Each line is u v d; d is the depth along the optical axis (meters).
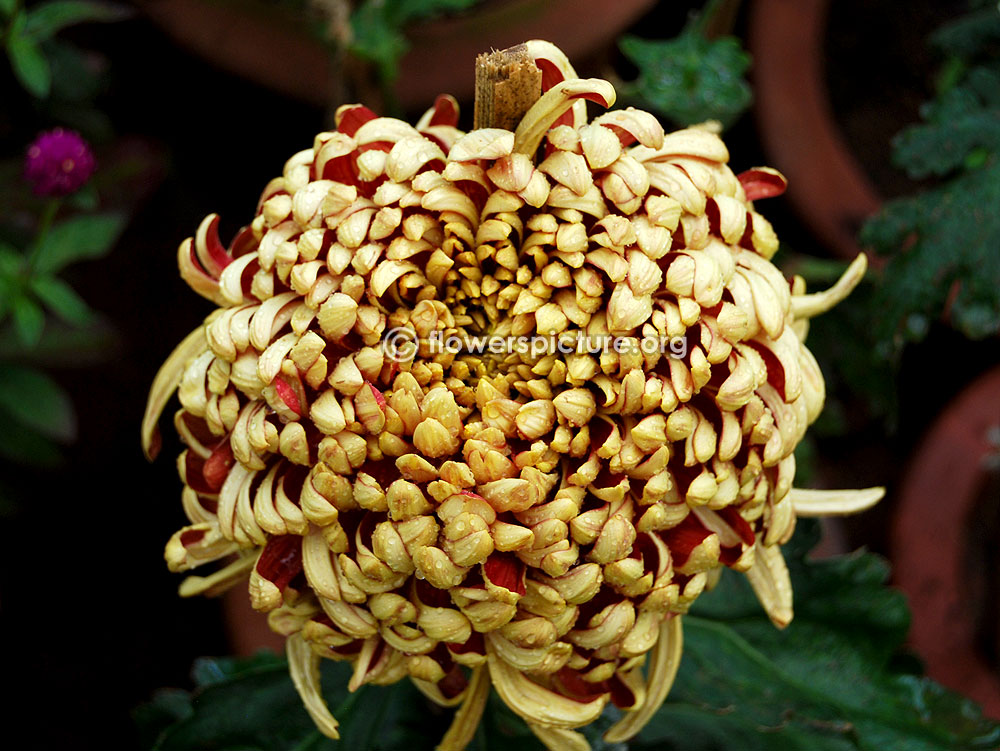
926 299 0.52
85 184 0.52
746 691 0.47
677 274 0.37
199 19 0.58
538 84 0.37
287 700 0.46
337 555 0.38
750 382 0.38
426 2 0.54
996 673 0.60
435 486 0.37
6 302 0.53
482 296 0.39
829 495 0.41
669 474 0.38
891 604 0.47
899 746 0.46
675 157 0.38
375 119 0.39
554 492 0.38
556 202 0.37
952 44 0.57
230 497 0.39
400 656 0.39
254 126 0.67
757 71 0.66
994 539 0.63
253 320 0.38
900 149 0.53
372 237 0.38
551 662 0.38
